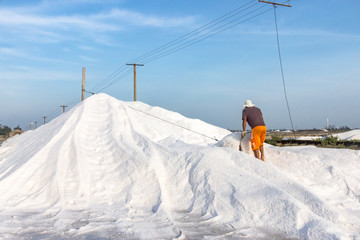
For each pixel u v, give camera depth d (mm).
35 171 7410
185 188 6574
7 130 88938
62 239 4316
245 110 8023
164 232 4660
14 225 4887
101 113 10859
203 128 12273
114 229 4762
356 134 21172
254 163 6641
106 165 7777
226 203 5738
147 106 13695
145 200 6418
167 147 7961
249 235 4613
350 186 6801
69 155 7992
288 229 4797
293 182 5945
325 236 4398
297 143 14633
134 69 30609
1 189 6645
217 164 6723
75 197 6406
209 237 4488
